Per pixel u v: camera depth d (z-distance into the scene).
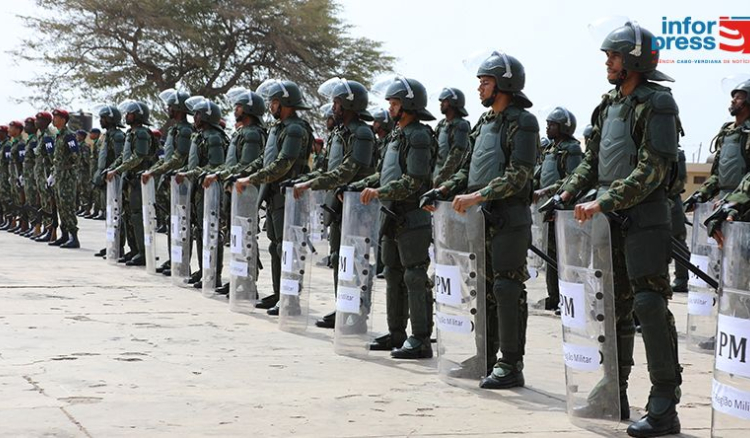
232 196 10.34
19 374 6.87
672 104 5.55
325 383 6.87
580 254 5.69
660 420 5.59
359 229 7.99
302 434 5.50
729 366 4.91
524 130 6.60
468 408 6.22
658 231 5.61
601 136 5.88
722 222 5.44
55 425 5.55
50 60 40.34
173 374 7.01
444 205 6.88
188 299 11.12
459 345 6.88
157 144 14.60
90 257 15.69
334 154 9.09
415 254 7.84
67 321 9.25
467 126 9.98
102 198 22.52
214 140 11.98
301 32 40.59
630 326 6.00
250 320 9.75
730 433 4.90
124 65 40.69
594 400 5.72
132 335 8.62
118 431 5.46
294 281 9.12
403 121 7.89
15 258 15.21
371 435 5.52
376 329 9.46
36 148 18.31
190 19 40.00
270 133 10.13
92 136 26.28
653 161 5.50
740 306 4.85
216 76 41.22
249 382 6.82
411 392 6.65
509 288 6.73
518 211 6.70
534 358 8.15
